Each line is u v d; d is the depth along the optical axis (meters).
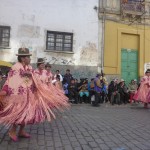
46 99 6.21
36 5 19.25
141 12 21.25
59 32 19.64
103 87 17.25
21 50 6.20
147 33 21.62
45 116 6.02
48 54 19.33
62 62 19.56
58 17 19.66
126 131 7.88
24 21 18.98
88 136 7.07
